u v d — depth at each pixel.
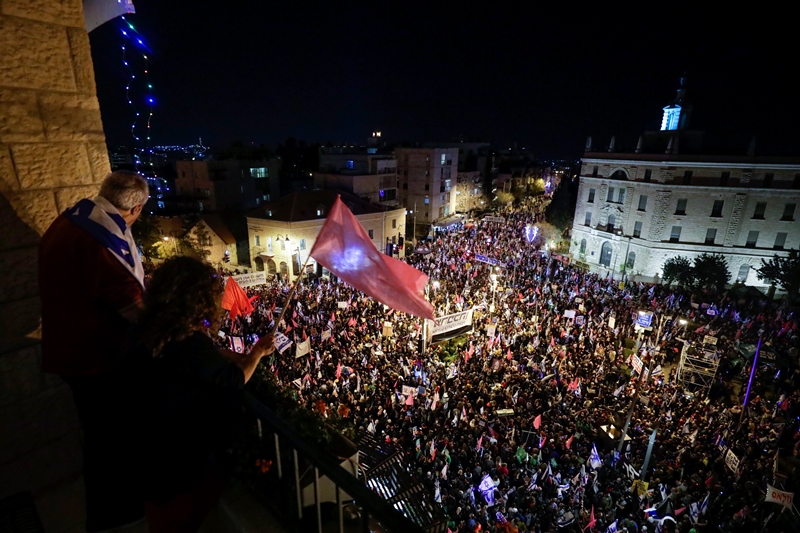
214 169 55.62
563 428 17.53
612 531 12.61
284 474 4.75
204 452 2.73
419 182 71.69
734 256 45.03
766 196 42.78
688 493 14.81
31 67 3.67
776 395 22.69
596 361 23.09
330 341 22.64
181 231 44.34
